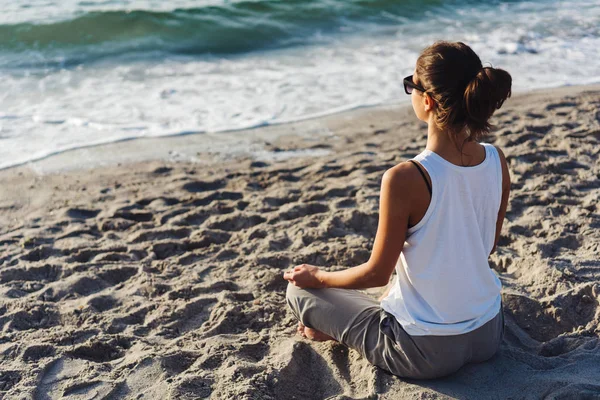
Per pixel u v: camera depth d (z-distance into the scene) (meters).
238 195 4.94
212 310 3.38
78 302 3.50
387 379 2.66
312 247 4.05
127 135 6.27
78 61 8.55
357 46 9.40
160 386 2.74
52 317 3.38
